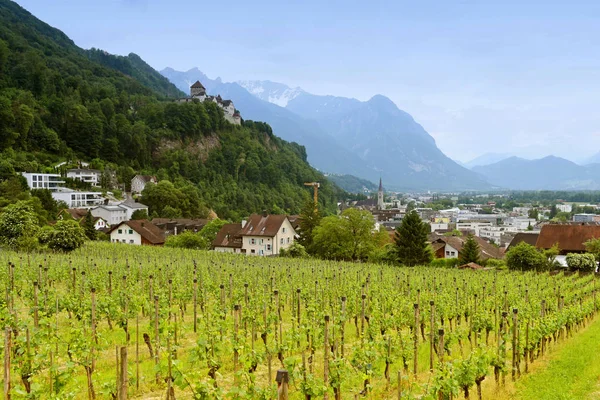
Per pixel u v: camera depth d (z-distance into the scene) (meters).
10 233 54.16
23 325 15.88
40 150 151.38
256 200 169.62
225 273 38.00
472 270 55.00
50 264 36.97
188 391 15.05
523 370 18.66
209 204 153.12
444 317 25.58
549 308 28.94
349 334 23.98
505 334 18.08
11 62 195.25
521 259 59.81
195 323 23.12
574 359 19.75
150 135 182.75
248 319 21.28
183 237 79.69
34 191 103.06
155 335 16.45
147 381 15.45
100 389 14.10
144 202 134.50
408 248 68.25
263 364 18.25
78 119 165.75
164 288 30.02
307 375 13.31
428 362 19.30
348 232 72.31
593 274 53.62
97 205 122.81
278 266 45.75
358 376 14.73
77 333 15.74
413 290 33.53
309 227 82.81
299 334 18.33
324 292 30.31
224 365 17.45
